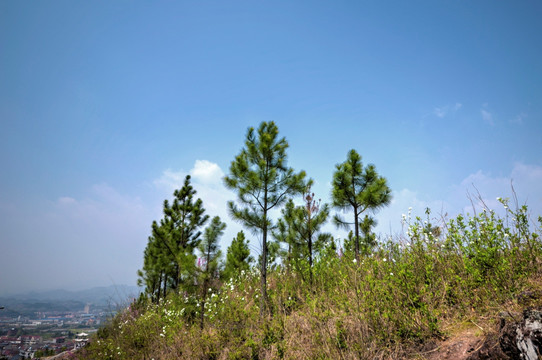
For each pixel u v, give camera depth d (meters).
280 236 11.98
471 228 5.77
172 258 14.55
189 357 7.98
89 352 12.23
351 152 10.98
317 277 9.20
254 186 9.27
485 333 3.99
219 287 10.24
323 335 5.59
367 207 10.24
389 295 5.39
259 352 6.70
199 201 16.38
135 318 13.12
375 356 4.64
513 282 4.59
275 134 10.05
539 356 3.04
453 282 5.46
